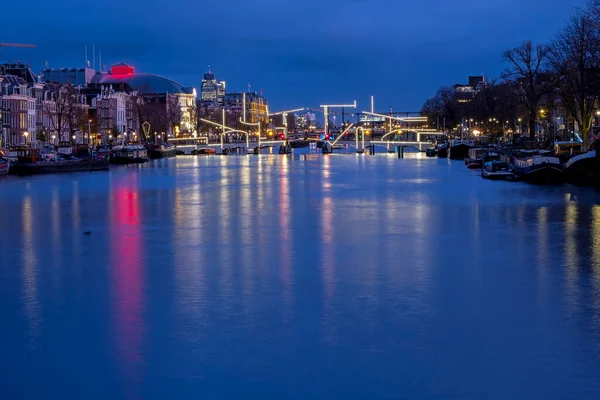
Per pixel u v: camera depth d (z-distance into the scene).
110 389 27.92
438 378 28.45
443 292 39.22
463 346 31.34
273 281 41.81
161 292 39.75
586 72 100.69
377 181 108.75
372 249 50.84
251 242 53.91
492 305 36.81
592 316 35.00
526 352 30.66
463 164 154.12
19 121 174.12
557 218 64.56
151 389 27.86
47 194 90.44
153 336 32.78
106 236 57.03
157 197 86.25
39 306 37.38
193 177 120.06
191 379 28.61
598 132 135.00
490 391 27.47
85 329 33.81
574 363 29.56
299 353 30.78
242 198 84.50
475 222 62.94
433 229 59.41
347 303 37.28
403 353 30.67
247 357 30.45
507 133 186.25
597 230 57.97
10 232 59.44
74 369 29.56
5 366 29.89
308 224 62.62
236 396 27.30
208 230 59.59
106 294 39.50
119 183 107.25
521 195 83.12
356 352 30.84
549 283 41.03
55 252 50.75
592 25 98.19
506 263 46.03
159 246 52.62
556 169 93.81
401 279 42.06
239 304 37.31
